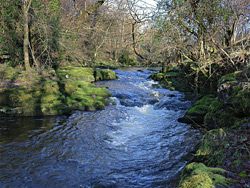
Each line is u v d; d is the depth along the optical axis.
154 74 17.62
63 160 5.31
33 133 6.90
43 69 13.38
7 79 10.28
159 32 9.27
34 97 9.16
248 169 3.46
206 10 7.95
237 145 4.25
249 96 5.27
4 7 13.98
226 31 8.88
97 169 4.94
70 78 14.45
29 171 4.80
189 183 3.03
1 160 5.21
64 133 6.98
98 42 24.89
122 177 4.59
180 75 15.13
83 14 8.31
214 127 6.54
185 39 10.05
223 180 3.05
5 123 7.70
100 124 7.91
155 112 9.64
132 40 10.38
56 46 17.03
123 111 9.62
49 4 15.31
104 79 16.73
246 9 7.21
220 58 8.00
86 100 10.12
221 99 6.51
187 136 6.71
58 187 4.28
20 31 14.59
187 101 10.83
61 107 9.05
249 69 6.13
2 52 14.16
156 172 4.78
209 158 4.41
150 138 6.74
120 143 6.38
